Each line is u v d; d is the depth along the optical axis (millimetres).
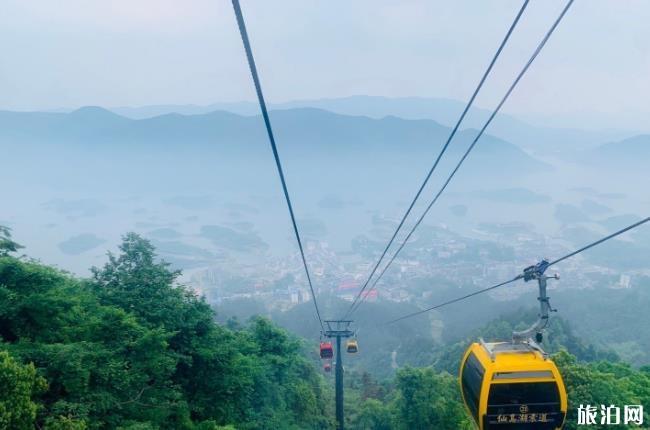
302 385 35625
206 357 20062
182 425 17453
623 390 26094
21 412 10344
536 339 9914
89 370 13375
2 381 10414
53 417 11594
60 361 12375
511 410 9188
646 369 36906
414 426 36781
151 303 19484
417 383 37344
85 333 15008
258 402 25703
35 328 13750
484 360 9641
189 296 21766
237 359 21750
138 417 15273
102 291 19219
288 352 32281
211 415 20406
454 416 35062
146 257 20859
